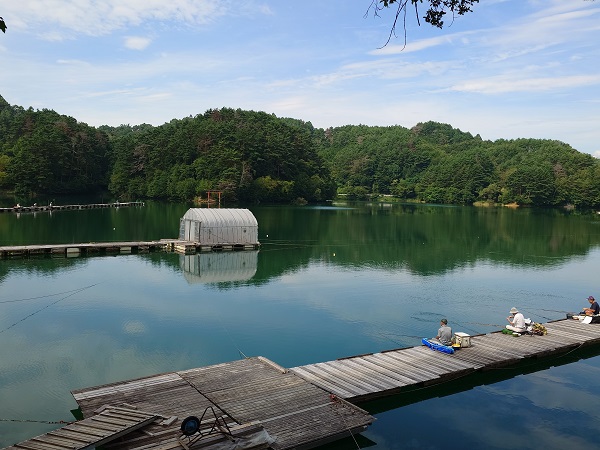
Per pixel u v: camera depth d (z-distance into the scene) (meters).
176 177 117.44
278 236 61.84
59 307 27.03
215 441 12.38
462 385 18.72
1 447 13.41
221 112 155.50
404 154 193.12
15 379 17.81
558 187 142.12
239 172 114.75
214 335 23.11
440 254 49.56
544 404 17.17
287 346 21.95
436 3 11.31
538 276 39.56
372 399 16.75
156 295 30.11
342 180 190.50
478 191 153.75
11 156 121.00
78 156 124.50
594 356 21.69
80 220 71.88
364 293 32.03
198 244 49.00
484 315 27.86
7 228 59.69
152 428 13.18
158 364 19.45
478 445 14.46
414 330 24.72
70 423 13.22
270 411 14.65
